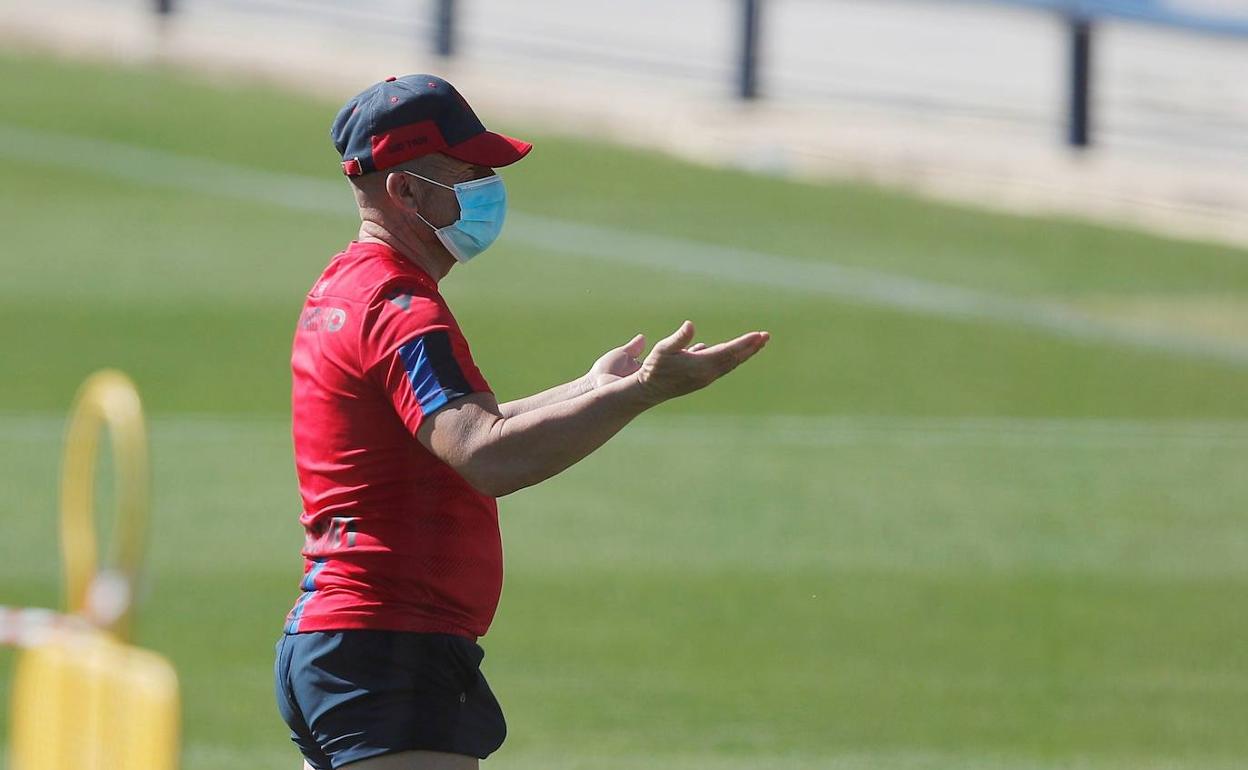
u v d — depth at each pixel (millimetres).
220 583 29844
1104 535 33219
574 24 82812
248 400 40938
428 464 14211
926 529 33344
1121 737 24516
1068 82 65125
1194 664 27312
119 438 16109
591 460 37219
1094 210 59812
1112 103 71312
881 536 32969
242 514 33375
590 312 47812
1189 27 63719
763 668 26797
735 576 30734
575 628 28297
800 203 59688
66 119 65938
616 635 28016
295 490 34875
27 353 43562
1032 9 65875
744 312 48375
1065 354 45781
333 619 14242
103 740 14523
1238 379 44031
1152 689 26297
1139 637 28375
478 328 46062
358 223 56250
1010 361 45156
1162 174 62750
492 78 73125
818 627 28547
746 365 44219
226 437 38250
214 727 24234
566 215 57469
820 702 25562
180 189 59000
